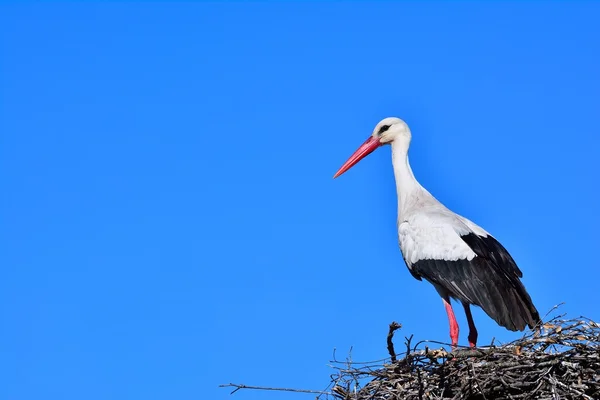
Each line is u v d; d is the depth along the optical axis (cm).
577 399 1284
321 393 1364
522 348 1337
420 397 1302
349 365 1380
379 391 1352
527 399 1305
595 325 1320
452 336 1658
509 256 1681
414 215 1773
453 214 1756
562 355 1295
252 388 1370
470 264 1650
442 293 1706
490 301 1611
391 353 1365
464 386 1314
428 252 1703
